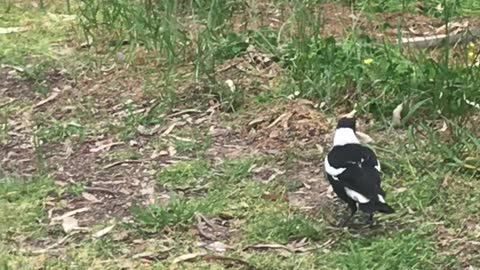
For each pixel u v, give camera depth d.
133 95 7.05
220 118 6.63
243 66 7.32
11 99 7.11
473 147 5.95
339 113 6.60
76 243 5.18
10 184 5.79
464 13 8.57
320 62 6.97
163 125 6.56
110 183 5.83
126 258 5.02
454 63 7.04
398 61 6.90
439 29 8.18
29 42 8.22
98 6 8.52
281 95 6.84
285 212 5.40
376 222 5.25
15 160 6.17
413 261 4.84
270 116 6.54
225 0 8.26
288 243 5.10
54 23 8.66
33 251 5.11
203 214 5.38
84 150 6.27
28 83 7.38
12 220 5.42
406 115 6.39
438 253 4.95
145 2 8.12
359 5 8.68
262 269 4.88
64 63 7.70
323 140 6.25
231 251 5.05
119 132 6.48
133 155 6.16
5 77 7.49
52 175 5.94
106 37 8.14
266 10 8.46
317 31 7.28
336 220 5.29
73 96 7.10
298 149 6.15
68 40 8.23
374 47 7.24
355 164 4.96
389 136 6.27
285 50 7.42
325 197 5.55
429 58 7.01
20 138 6.48
